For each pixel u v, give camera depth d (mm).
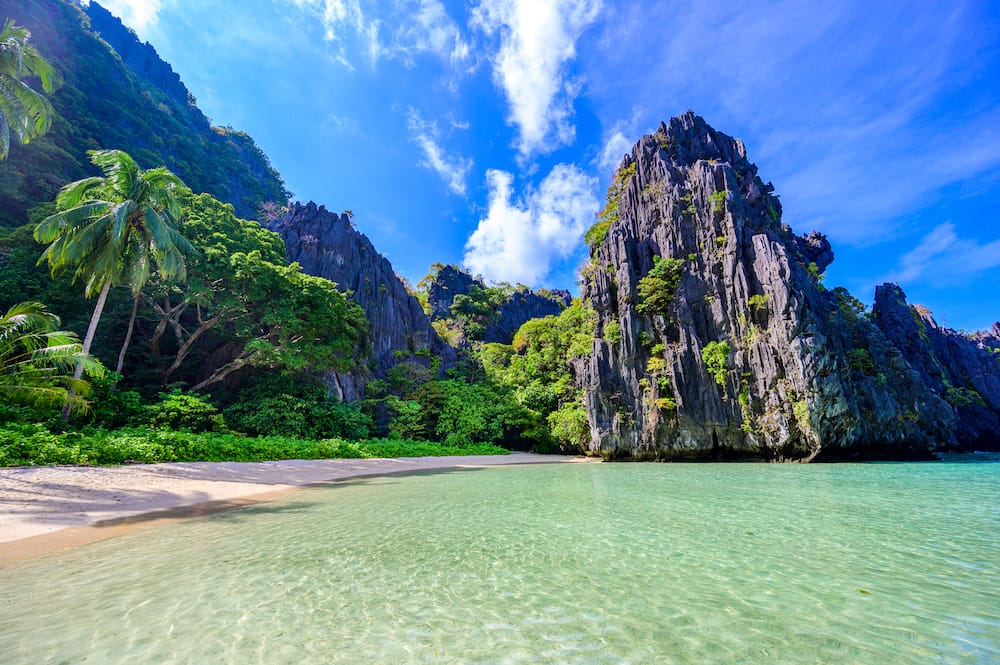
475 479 22797
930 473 24688
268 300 36812
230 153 86188
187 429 25031
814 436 33156
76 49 66125
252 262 34375
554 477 23844
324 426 35781
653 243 45438
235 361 34438
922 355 60781
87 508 12414
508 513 12719
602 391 41219
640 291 42906
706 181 43906
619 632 5102
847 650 4680
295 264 38469
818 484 19750
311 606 5828
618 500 15234
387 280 62656
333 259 56094
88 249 23406
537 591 6449
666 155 50750
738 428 36125
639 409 39594
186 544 9047
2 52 20109
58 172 42844
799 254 46219
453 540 9461
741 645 4789
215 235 36062
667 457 38156
